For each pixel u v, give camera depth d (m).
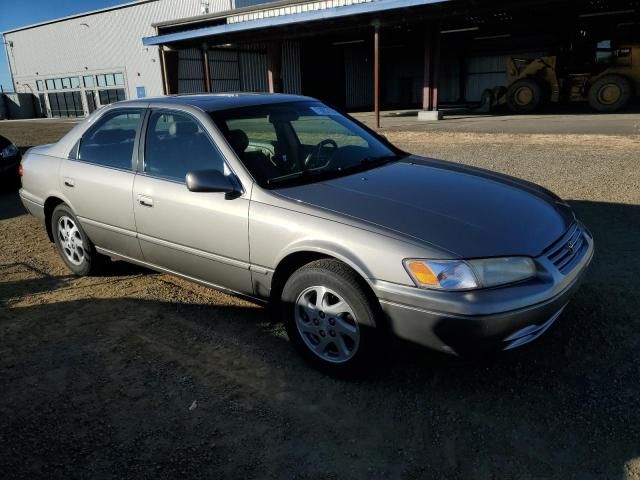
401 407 2.89
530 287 2.74
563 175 7.98
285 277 3.34
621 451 2.51
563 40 23.36
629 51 19.22
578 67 20.75
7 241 6.06
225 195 3.43
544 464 2.46
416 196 3.21
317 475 2.44
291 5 22.92
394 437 2.66
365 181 3.47
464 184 3.52
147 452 2.61
